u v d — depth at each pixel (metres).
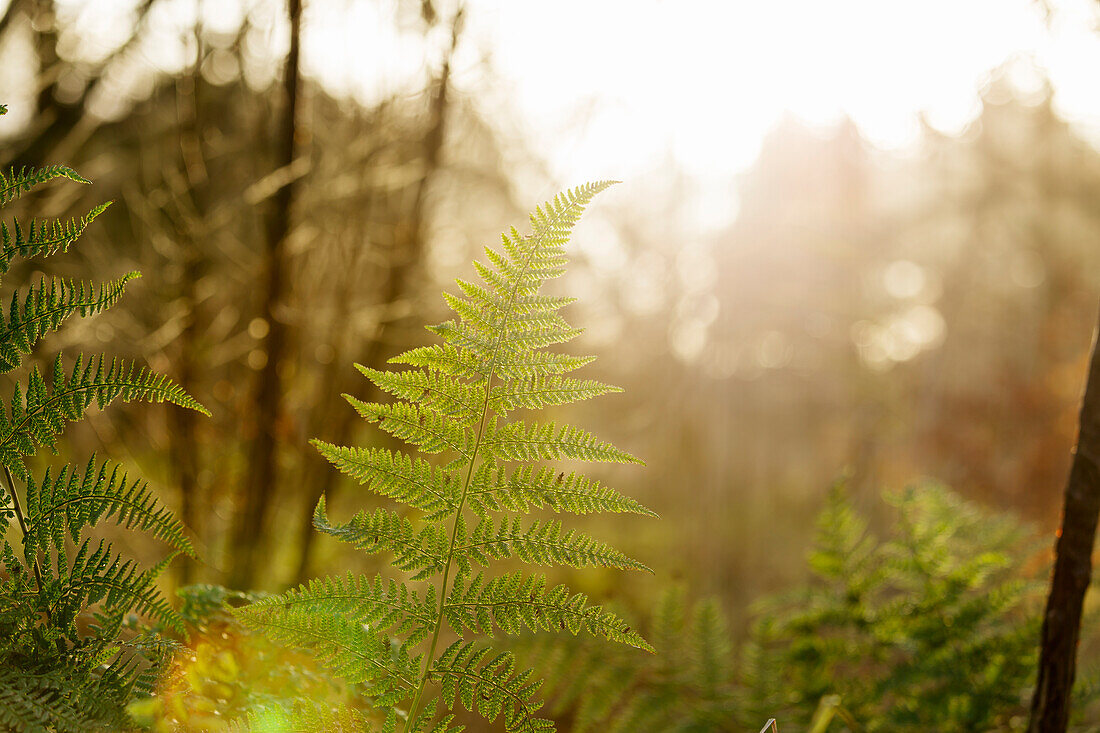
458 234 4.93
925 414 11.70
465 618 1.16
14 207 3.13
